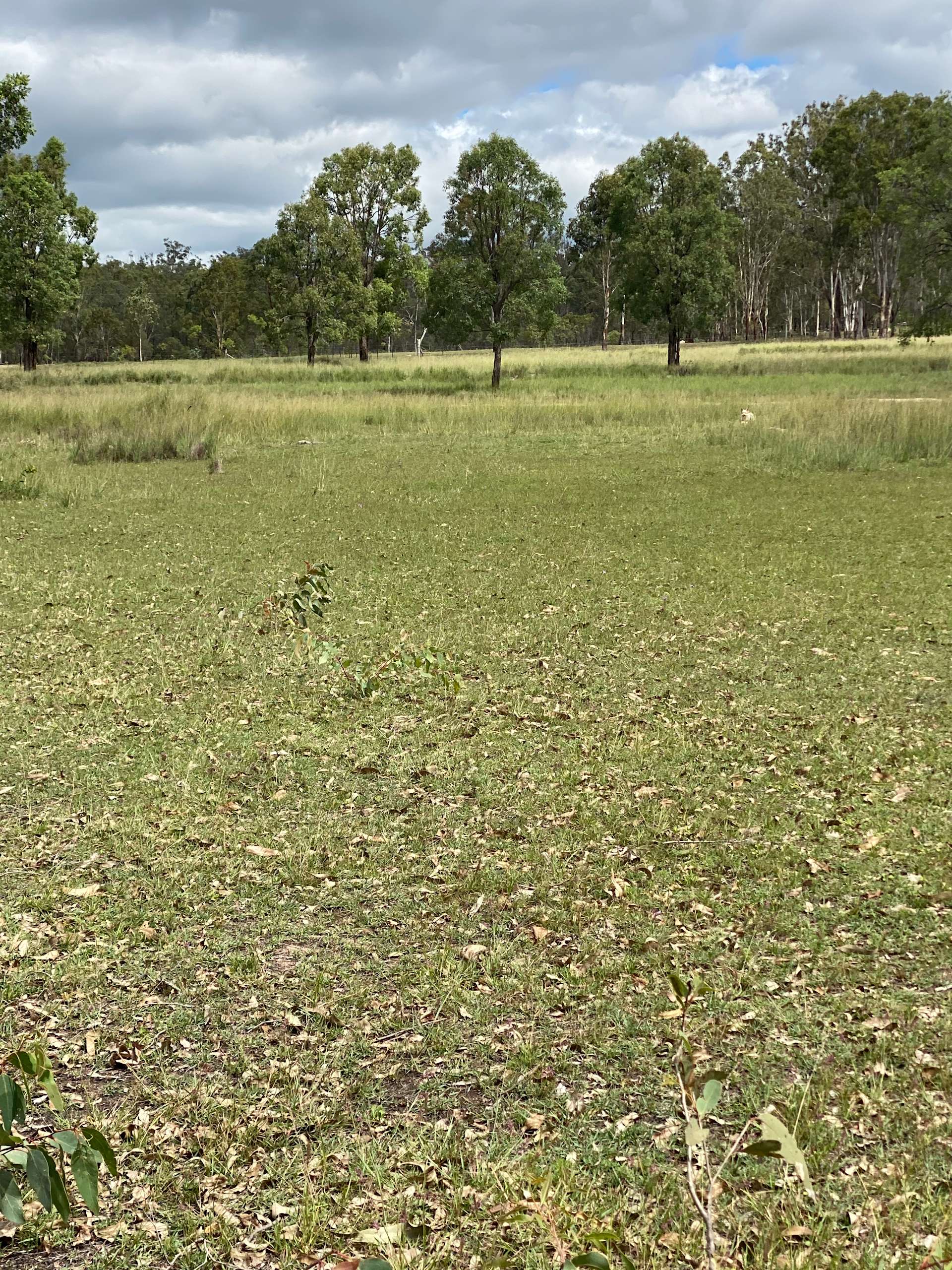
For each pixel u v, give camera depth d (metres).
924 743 6.23
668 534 13.05
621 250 49.41
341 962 4.11
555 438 24.73
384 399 33.50
